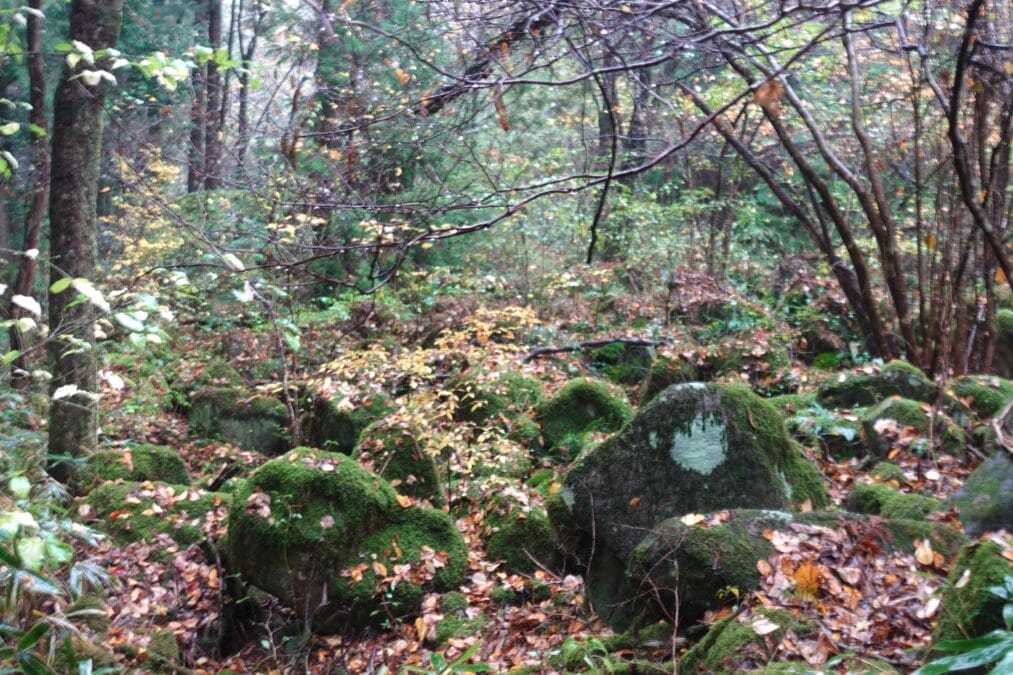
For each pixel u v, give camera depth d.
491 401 7.69
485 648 4.52
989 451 5.40
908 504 4.54
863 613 3.35
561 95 9.04
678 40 3.59
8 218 11.05
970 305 7.71
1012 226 7.38
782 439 4.83
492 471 6.61
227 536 5.21
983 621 2.62
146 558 5.47
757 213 11.75
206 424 8.62
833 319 9.69
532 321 8.20
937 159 7.50
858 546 3.78
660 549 3.90
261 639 4.93
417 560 5.12
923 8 5.36
